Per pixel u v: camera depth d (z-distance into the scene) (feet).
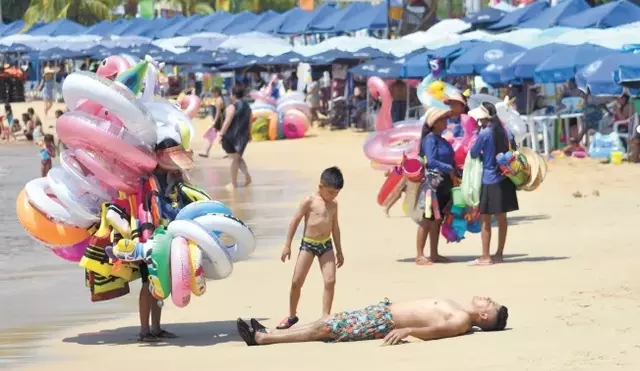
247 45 275.59
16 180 152.46
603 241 81.56
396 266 74.38
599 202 105.50
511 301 59.21
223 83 307.78
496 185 72.90
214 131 178.91
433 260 75.20
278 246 86.99
